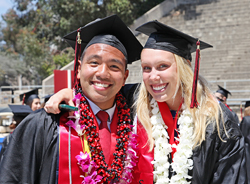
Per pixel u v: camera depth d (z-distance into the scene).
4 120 5.40
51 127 1.85
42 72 21.50
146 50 2.00
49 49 20.53
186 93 2.07
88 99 2.00
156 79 1.94
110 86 1.89
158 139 2.06
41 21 20.33
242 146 1.95
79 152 1.84
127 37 2.09
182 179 1.93
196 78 1.97
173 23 15.19
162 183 1.95
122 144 1.99
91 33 2.02
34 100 5.84
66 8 14.82
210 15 14.69
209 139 1.94
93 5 14.51
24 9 20.27
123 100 2.17
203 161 1.91
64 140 1.82
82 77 1.91
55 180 1.78
